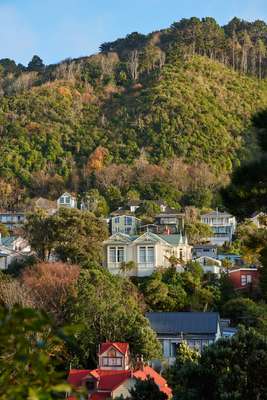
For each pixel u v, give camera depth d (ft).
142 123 643.04
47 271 254.88
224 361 111.65
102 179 562.66
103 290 240.32
